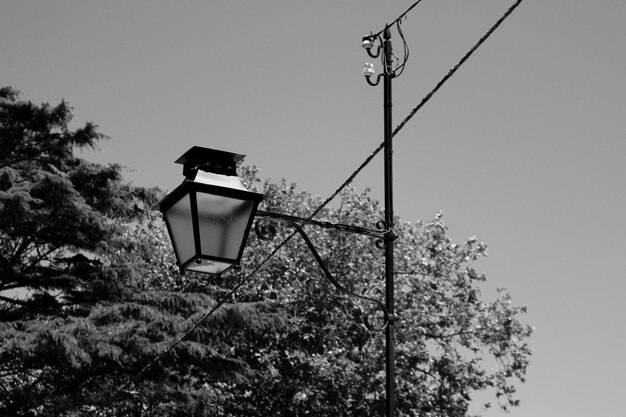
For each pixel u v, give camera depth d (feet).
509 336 114.01
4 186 81.35
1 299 84.79
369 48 27.48
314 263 108.99
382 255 112.47
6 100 86.17
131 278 85.61
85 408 84.74
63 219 83.71
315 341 105.91
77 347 74.08
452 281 116.06
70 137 86.84
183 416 85.76
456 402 110.01
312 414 103.60
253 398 105.19
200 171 23.00
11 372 83.61
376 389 103.40
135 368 82.07
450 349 112.78
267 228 23.94
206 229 22.48
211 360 83.56
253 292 105.81
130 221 89.40
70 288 84.64
